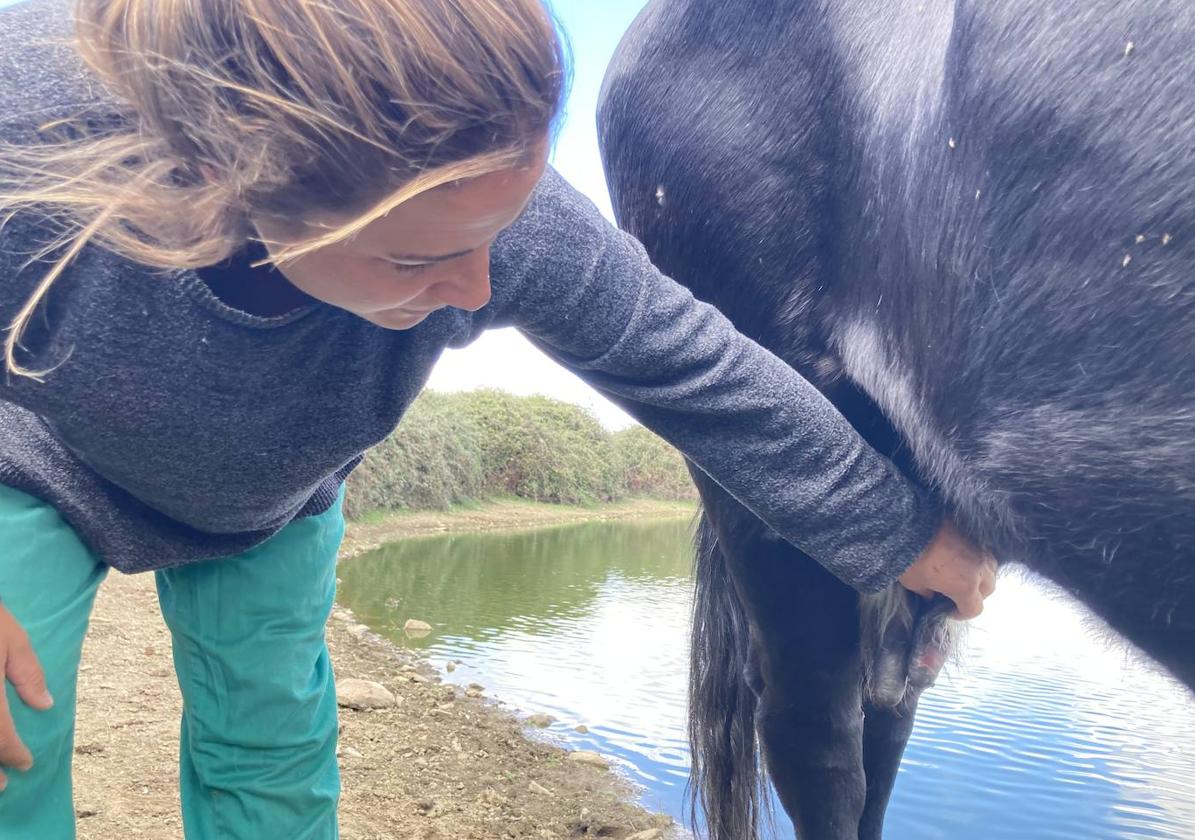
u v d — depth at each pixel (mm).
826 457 1586
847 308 1952
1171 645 1478
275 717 1722
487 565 12656
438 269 1003
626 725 4656
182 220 918
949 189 1614
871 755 2508
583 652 6367
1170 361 1339
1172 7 1331
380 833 2869
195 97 842
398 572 11180
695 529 2709
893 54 1854
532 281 1369
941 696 4957
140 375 1212
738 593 2293
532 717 4672
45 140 1049
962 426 1578
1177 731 4316
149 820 2607
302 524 1714
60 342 1176
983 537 1582
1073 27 1432
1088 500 1431
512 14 865
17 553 1354
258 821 1746
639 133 2318
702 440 1602
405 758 3820
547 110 906
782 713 2254
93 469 1421
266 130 821
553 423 32812
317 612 1766
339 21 799
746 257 2115
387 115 820
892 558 1631
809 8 2037
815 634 2168
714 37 2199
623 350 1464
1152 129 1337
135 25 857
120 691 3904
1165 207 1323
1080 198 1409
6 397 1247
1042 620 7074
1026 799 3488
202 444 1301
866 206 1880
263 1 805
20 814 1372
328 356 1277
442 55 819
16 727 1335
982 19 1552
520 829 3139
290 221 884
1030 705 4781
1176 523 1371
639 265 1503
